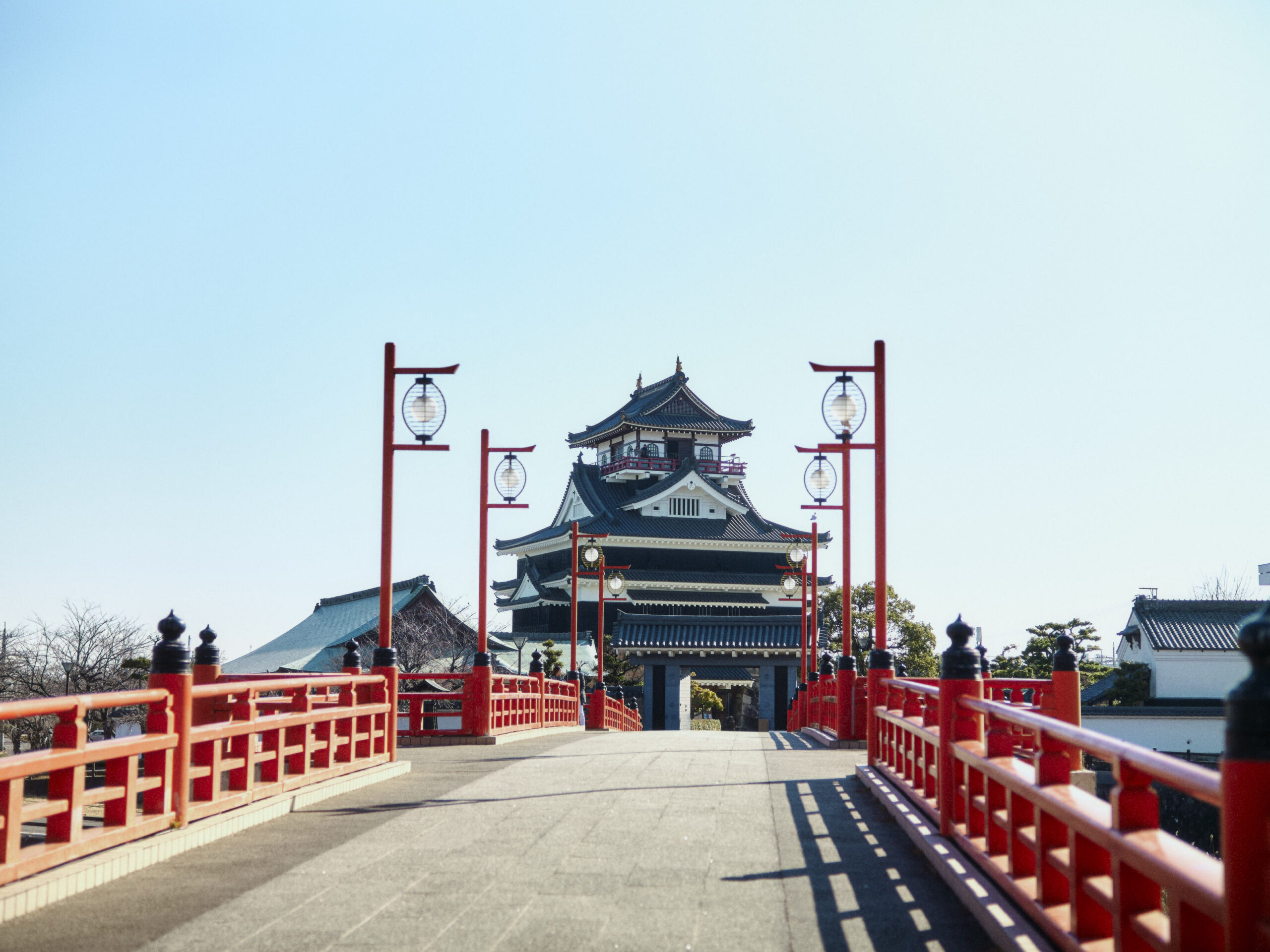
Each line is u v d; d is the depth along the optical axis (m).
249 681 9.77
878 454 13.45
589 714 30.19
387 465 14.36
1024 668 52.22
